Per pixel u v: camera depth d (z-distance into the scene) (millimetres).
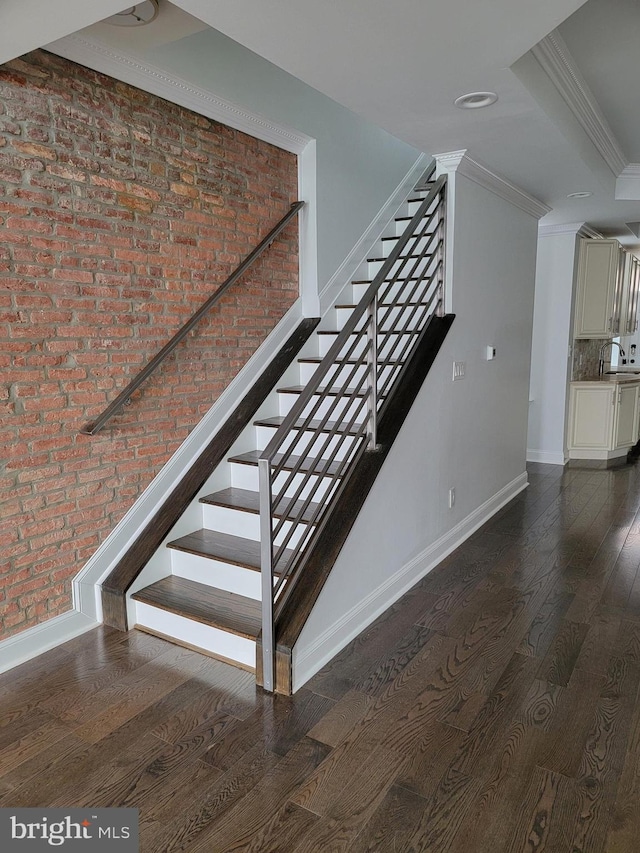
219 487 3168
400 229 4637
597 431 6211
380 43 1952
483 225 3734
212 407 3227
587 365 6773
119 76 2488
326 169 3807
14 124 2154
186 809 1653
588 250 5977
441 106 2521
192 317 2938
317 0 1686
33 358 2309
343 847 1528
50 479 2432
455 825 1596
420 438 3197
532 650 2494
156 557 2775
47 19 1670
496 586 3137
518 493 4945
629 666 2365
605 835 1559
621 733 1962
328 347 3824
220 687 2232
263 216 3424
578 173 3635
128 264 2641
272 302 3602
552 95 2674
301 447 3303
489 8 1735
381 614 2828
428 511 3359
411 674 2320
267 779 1763
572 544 3754
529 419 6207
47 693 2184
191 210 2936
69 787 1733
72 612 2586
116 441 2699
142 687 2229
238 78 3043
